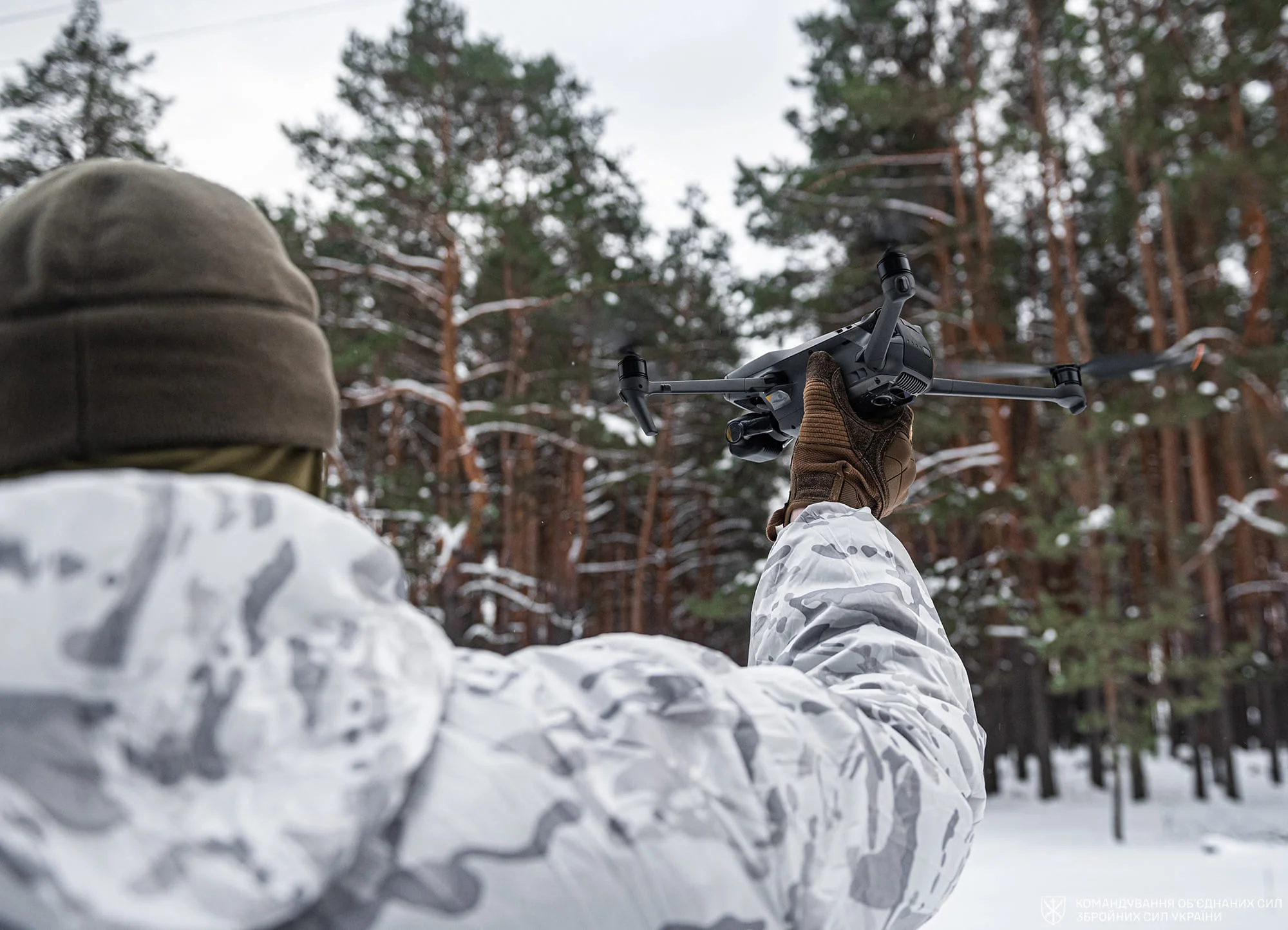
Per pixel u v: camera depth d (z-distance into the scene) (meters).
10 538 0.35
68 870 0.32
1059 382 1.36
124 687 0.35
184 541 0.38
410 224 16.19
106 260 0.46
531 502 21.81
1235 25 18.28
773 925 0.46
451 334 16.75
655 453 21.50
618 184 21.95
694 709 0.49
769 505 25.23
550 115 20.62
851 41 20.91
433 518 15.01
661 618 25.52
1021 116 20.47
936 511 16.36
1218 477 24.94
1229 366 17.44
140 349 0.45
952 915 9.08
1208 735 21.55
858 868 0.51
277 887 0.35
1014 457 20.44
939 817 0.56
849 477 0.88
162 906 0.33
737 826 0.46
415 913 0.38
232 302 0.48
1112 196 20.53
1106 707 21.94
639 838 0.43
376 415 23.59
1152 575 21.64
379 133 19.53
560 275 17.30
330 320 15.91
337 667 0.40
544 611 18.59
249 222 0.52
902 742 0.57
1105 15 18.86
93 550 0.36
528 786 0.43
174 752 0.36
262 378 0.48
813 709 0.54
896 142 20.16
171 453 0.46
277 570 0.40
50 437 0.44
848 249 20.20
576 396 20.98
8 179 16.03
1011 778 22.73
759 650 0.73
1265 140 19.92
